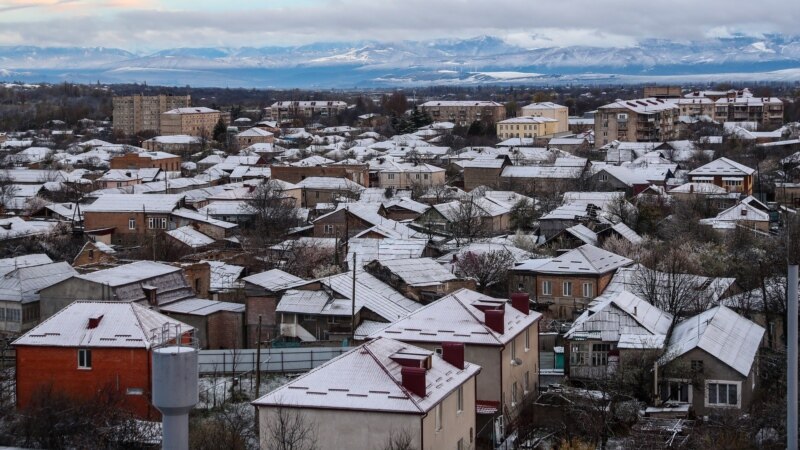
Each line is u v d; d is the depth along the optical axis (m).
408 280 101.62
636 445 60.38
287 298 89.44
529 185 197.62
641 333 75.81
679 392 69.25
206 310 90.56
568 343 77.56
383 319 88.56
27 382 71.19
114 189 195.62
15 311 93.19
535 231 151.38
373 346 60.09
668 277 94.56
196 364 20.42
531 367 76.00
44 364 71.00
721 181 189.00
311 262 120.94
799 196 176.25
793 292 34.31
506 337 70.00
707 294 94.19
